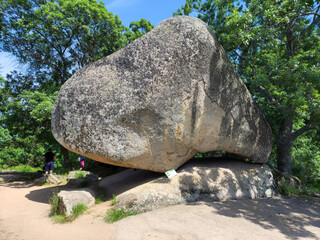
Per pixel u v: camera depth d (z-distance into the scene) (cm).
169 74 568
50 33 1112
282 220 472
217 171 651
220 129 653
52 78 1292
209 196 573
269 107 986
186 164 673
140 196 509
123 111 549
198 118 605
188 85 582
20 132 1157
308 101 664
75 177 900
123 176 770
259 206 554
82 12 1074
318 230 430
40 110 893
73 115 563
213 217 446
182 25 591
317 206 609
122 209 487
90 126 553
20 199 649
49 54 1213
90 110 557
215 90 623
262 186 686
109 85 566
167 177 598
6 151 2058
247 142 721
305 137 1270
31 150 2097
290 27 852
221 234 377
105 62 596
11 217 499
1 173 1120
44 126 1073
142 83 558
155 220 425
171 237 364
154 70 564
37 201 630
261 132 759
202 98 602
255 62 831
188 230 385
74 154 1582
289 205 594
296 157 1236
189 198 549
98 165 1085
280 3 779
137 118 555
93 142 552
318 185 1197
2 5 1020
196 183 583
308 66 706
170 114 570
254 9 738
